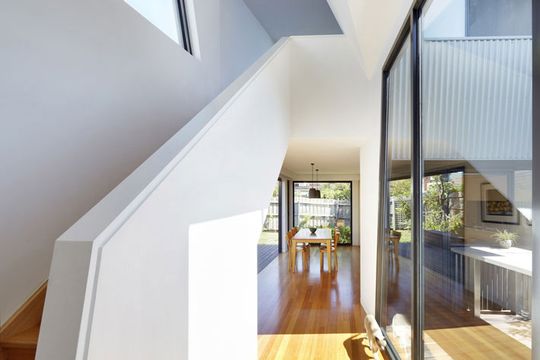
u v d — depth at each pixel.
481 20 1.68
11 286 2.05
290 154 6.79
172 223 1.52
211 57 4.81
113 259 1.11
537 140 1.20
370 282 4.68
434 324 2.41
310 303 5.46
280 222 11.18
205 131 1.90
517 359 1.36
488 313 1.61
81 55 2.54
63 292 0.99
